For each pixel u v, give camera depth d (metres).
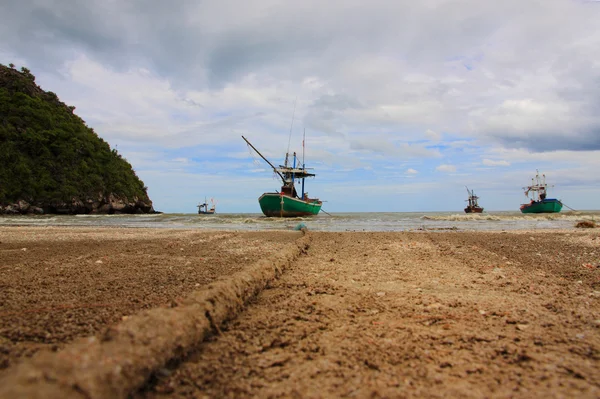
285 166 38.41
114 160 82.19
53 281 4.76
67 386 1.56
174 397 1.92
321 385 2.10
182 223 26.91
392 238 11.69
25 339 2.65
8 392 1.42
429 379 2.19
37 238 11.05
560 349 2.62
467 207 77.88
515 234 13.05
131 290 4.23
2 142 62.84
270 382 2.13
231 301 3.34
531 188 58.28
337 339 2.82
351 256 7.62
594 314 3.44
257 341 2.74
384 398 1.97
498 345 2.70
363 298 4.09
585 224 18.72
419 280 5.12
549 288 4.58
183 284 4.57
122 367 1.86
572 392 2.02
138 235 12.34
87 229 16.08
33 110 70.31
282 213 36.34
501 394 2.01
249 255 7.44
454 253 8.03
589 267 6.07
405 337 2.88
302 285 4.73
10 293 4.07
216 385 2.07
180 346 2.37
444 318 3.36
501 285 4.79
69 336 2.71
